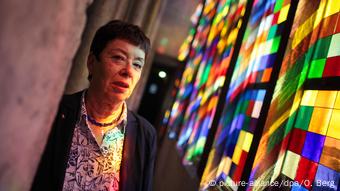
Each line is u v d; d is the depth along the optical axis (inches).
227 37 125.8
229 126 98.0
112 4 105.5
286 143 66.7
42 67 16.1
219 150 98.3
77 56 99.9
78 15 19.9
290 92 67.9
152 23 126.6
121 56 45.3
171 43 268.7
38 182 42.7
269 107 68.5
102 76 45.3
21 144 16.0
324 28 65.1
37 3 14.0
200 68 165.5
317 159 53.5
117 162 48.4
